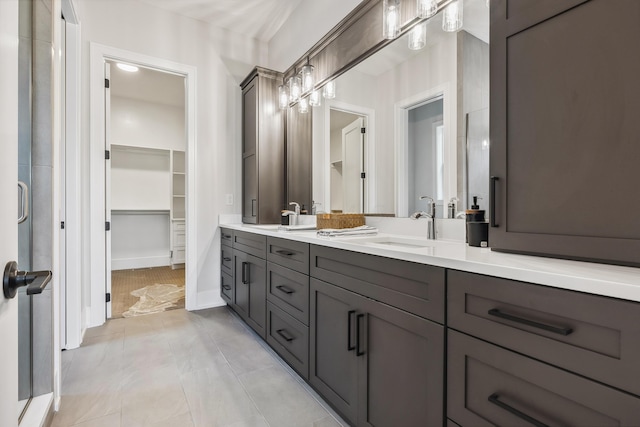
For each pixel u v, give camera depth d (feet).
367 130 6.84
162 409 4.84
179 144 16.69
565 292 2.17
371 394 3.90
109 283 8.82
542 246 2.97
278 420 4.60
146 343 7.24
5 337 1.93
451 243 4.76
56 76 5.03
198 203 9.86
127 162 16.11
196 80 9.87
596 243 2.61
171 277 14.01
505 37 3.31
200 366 6.19
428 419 3.14
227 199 10.37
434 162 5.41
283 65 10.33
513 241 3.21
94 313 8.33
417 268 3.27
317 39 8.61
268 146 9.83
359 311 4.09
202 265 9.91
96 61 8.38
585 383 2.06
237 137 10.61
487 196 4.58
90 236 8.29
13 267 2.00
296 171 9.50
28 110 4.69
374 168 6.66
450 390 2.93
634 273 2.20
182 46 9.68
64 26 7.28
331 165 8.01
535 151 3.04
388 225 6.32
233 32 10.61
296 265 5.63
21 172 4.62
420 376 3.23
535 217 3.04
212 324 8.48
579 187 2.73
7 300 1.97
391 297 3.59
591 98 2.66
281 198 10.02
